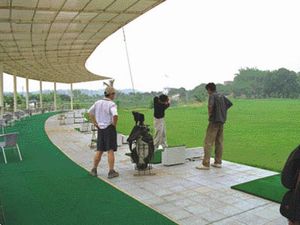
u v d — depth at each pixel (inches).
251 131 523.8
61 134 520.4
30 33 473.7
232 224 150.3
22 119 867.4
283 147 366.0
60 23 418.6
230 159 299.1
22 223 155.6
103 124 233.3
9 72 1089.4
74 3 335.9
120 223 153.1
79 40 550.3
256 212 164.1
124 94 1557.6
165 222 153.3
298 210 103.7
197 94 1797.5
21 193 201.3
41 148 376.5
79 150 360.8
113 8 358.0
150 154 244.2
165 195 192.2
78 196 193.3
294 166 105.5
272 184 207.5
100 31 476.4
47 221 157.3
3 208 175.6
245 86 2428.6
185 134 511.8
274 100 1883.6
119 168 264.1
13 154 337.4
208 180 222.4
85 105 1881.2
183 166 266.1
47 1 324.8
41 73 1184.8
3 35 479.2
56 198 190.7
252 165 269.1
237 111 1003.9
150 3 341.7
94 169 241.9
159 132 325.4
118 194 195.5
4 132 563.8
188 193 195.2
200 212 165.2
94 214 165.0
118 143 372.5
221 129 257.8
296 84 2300.7
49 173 251.0
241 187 201.9
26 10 351.6
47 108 1496.1
